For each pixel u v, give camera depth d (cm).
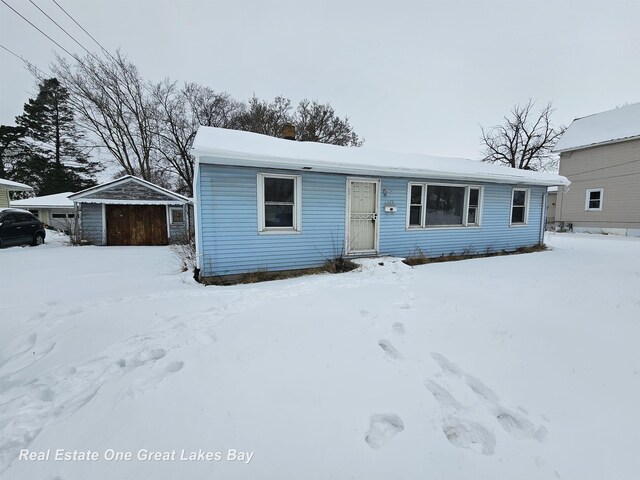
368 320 373
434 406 226
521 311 417
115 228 1417
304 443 188
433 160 984
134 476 168
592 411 228
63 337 339
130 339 330
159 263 869
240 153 588
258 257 695
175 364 274
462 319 382
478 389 252
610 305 448
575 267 742
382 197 825
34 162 2752
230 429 197
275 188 707
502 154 2991
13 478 169
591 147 1767
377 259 762
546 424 214
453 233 937
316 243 755
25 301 471
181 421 204
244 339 314
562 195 1939
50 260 915
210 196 641
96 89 2070
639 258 884
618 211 1673
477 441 197
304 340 313
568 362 291
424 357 293
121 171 2584
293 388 238
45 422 213
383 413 216
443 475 171
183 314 399
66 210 2120
